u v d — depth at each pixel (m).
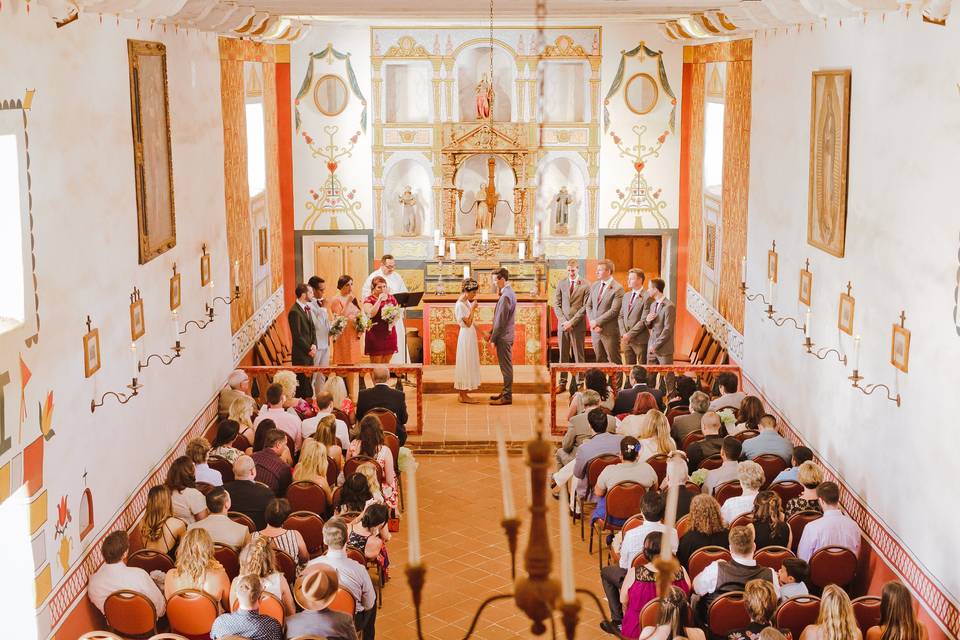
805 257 12.05
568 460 12.55
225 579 8.43
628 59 19.78
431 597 10.63
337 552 8.49
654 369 15.09
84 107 8.82
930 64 8.41
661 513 9.14
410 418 16.08
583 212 20.47
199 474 10.28
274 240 19.31
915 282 8.68
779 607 7.97
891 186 9.25
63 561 8.07
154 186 10.89
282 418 12.26
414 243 20.59
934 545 8.24
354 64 19.94
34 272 7.61
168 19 11.56
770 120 13.70
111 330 9.45
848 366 10.43
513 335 16.58
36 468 7.56
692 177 19.58
